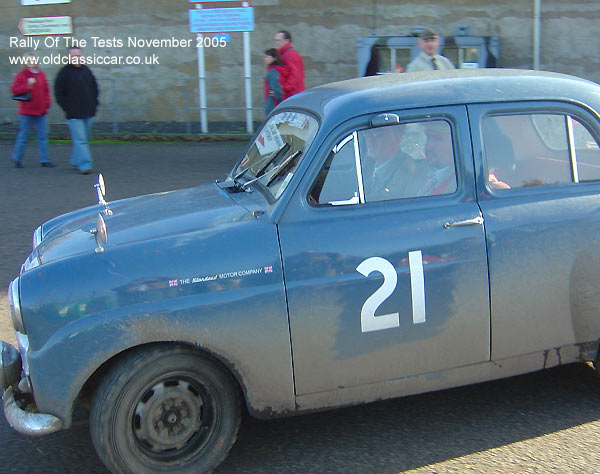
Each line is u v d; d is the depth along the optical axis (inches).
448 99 135.5
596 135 142.9
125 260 121.2
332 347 126.7
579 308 140.1
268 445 138.9
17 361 129.9
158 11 535.8
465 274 131.0
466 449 134.3
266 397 126.2
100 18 542.3
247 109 532.7
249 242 123.7
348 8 531.5
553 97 140.6
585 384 158.6
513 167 138.4
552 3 517.3
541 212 136.3
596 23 517.7
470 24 527.5
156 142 496.1
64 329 116.9
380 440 139.0
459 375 136.0
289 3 531.8
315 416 149.5
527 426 141.8
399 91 135.9
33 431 118.2
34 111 398.9
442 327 131.6
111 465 120.1
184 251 122.1
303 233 125.8
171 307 118.4
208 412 126.2
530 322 137.3
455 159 134.9
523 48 527.5
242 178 156.0
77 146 384.8
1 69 553.3
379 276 127.0
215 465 127.0
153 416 121.5
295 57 365.7
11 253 255.3
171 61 543.5
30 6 543.5
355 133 131.2
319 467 130.6
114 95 517.7
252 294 121.6
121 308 117.6
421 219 130.6
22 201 331.0
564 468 126.7
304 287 123.9
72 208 316.5
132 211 149.3
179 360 120.8
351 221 128.3
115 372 118.5
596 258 139.0
